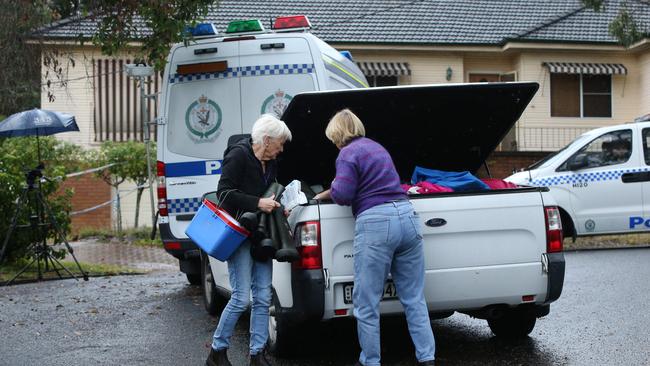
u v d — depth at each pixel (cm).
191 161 930
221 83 928
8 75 1230
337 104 663
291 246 562
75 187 1961
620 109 2359
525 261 605
